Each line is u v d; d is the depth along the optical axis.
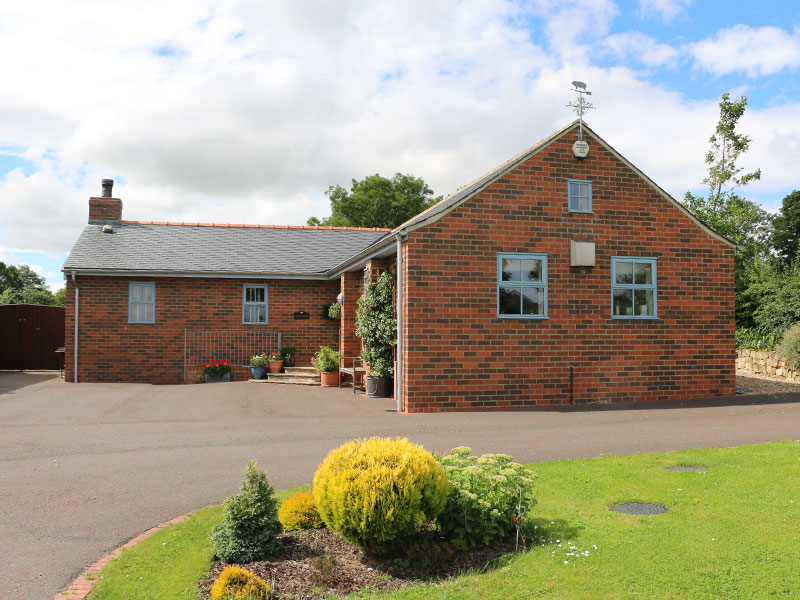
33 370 26.33
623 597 4.68
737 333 22.91
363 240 26.02
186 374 21.81
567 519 6.36
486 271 14.66
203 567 5.27
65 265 21.11
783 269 23.03
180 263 22.17
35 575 5.17
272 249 24.23
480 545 5.82
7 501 7.24
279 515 6.38
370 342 16.78
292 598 4.83
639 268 15.84
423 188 52.25
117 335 21.55
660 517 6.34
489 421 12.66
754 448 9.50
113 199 25.20
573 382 15.16
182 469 8.75
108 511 6.88
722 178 24.77
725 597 4.64
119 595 4.76
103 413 13.78
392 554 5.68
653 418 12.86
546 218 15.15
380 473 5.45
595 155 15.59
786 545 5.54
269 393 17.39
